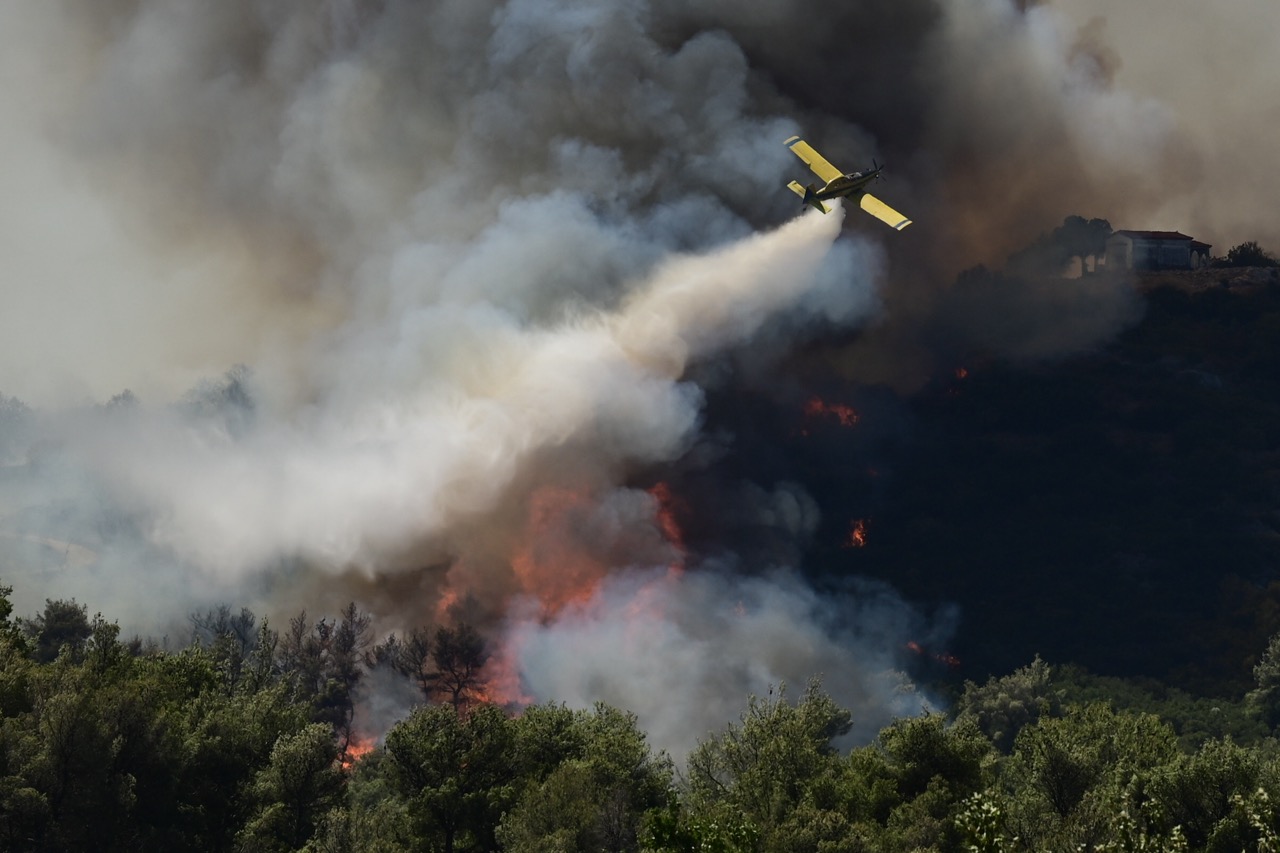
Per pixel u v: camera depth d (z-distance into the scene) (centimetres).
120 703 6406
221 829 6712
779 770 7331
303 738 6962
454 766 7044
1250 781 6494
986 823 3281
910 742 7338
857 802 6994
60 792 6019
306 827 6825
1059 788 7088
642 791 6975
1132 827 3469
